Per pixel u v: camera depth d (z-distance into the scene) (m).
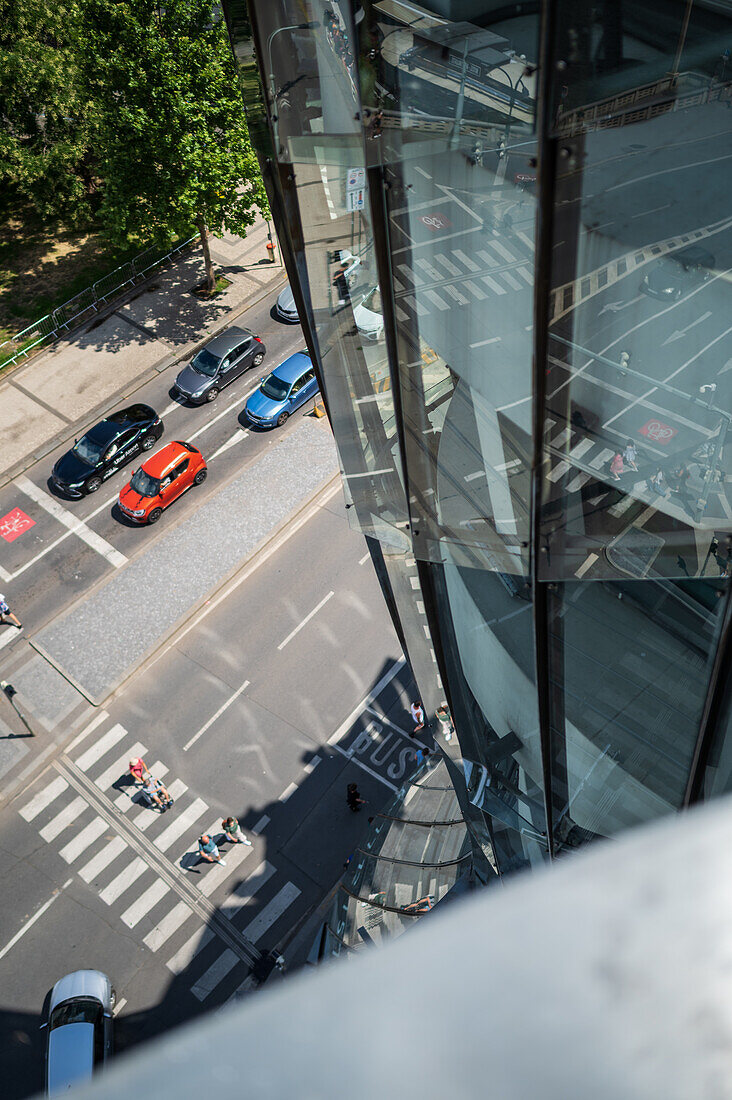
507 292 7.45
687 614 7.94
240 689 34.12
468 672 12.50
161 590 36.88
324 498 39.78
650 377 6.93
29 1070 26.11
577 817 11.17
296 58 9.84
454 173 7.39
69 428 42.50
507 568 9.59
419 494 10.78
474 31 6.56
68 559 38.03
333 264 10.84
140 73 38.84
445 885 21.47
